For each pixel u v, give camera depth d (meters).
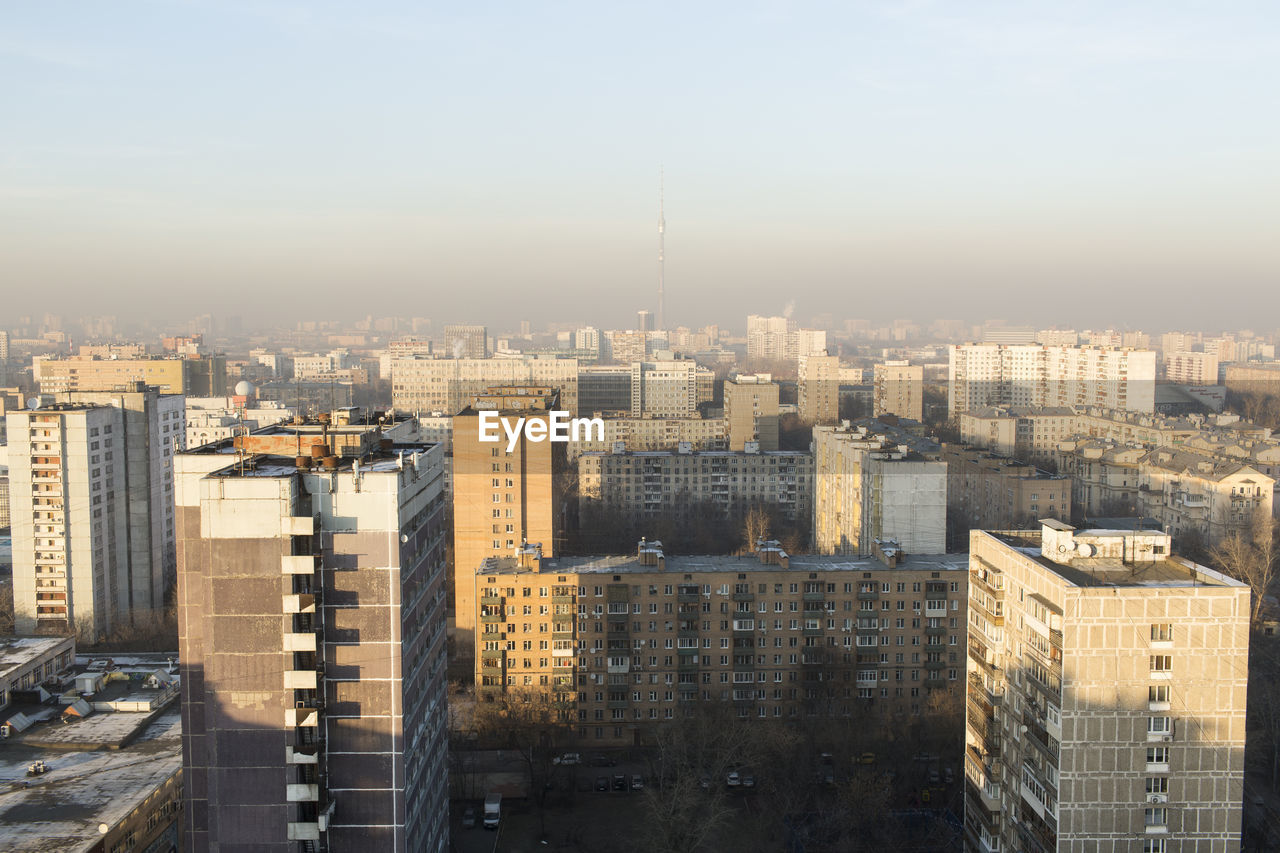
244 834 84.62
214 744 84.12
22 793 112.00
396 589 83.62
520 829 139.25
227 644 83.25
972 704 107.69
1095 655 85.25
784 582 165.00
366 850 85.25
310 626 83.19
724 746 147.50
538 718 150.50
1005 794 99.50
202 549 82.75
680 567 168.50
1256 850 125.88
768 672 165.75
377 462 90.75
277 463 90.44
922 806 144.00
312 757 83.12
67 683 145.38
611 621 164.12
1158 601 84.69
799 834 136.12
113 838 103.81
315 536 83.12
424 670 94.25
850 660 165.12
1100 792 85.94
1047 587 89.50
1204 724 85.56
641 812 143.75
